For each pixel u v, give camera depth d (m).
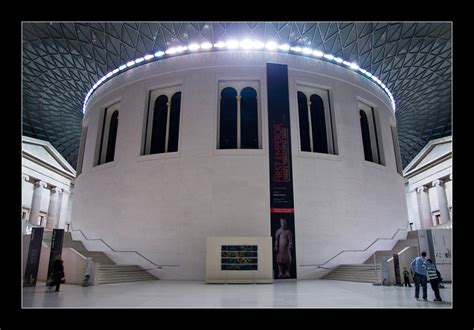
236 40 21.45
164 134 21.66
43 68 26.81
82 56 24.30
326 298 9.94
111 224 20.39
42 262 15.71
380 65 24.45
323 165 20.25
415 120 34.66
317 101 22.42
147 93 21.97
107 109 24.36
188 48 21.78
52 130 35.81
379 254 19.84
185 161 19.66
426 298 9.39
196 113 20.30
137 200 20.02
